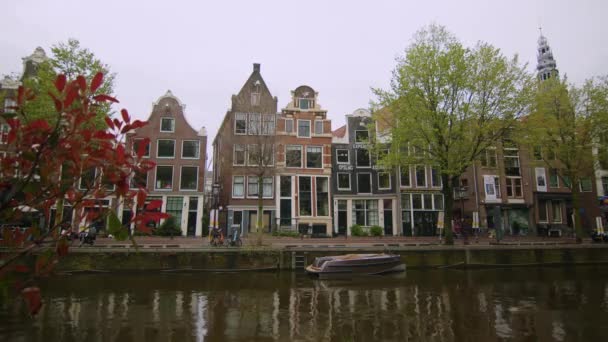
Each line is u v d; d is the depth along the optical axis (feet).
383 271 55.01
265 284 46.52
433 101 65.82
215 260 55.62
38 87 50.47
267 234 86.94
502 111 65.10
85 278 48.44
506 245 67.26
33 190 7.43
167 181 88.94
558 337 27.09
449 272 57.72
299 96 100.17
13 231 7.86
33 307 7.44
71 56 57.26
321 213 95.35
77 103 7.50
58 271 50.70
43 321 29.50
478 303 37.11
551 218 107.14
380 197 97.76
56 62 56.54
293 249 58.03
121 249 52.90
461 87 65.00
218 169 115.96
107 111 57.77
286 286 45.34
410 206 97.50
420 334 27.66
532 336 27.35
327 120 100.01
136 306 34.71
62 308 33.50
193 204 89.15
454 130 64.03
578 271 59.77
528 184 105.19
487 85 65.46
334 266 51.90
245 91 96.68
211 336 26.78
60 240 7.84
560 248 66.59
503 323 30.37
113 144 8.05
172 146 90.74
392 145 69.31
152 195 87.25
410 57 67.05
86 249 51.98
